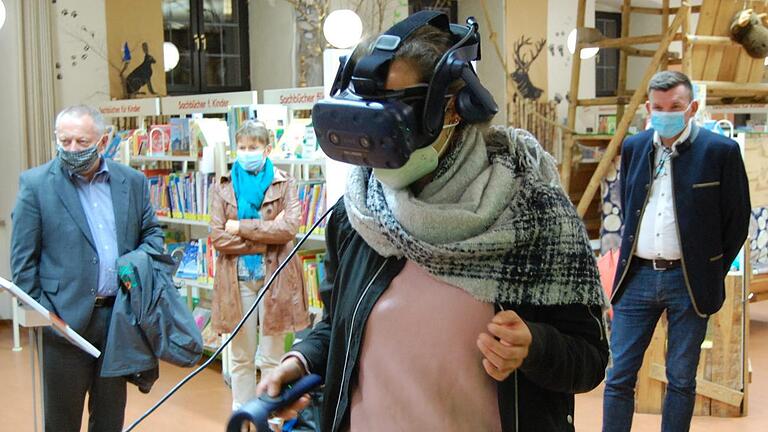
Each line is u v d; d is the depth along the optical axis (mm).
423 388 1186
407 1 8047
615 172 4875
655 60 4824
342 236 1392
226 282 4098
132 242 2945
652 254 3258
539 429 1188
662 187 3256
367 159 1071
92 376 2928
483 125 1199
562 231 1134
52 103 6590
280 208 4121
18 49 6422
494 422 1178
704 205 3164
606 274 4082
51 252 2803
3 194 6613
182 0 8133
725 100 6078
